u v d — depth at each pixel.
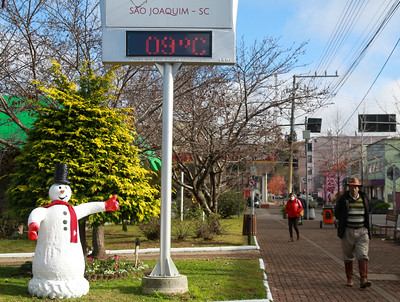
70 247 7.26
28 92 12.93
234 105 16.23
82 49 13.65
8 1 12.70
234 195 34.06
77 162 8.72
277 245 16.39
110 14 8.44
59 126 8.92
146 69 13.81
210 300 7.21
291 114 17.16
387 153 53.31
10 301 6.83
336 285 8.91
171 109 8.34
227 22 8.48
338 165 55.88
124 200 9.13
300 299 7.70
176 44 8.40
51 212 7.27
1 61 13.13
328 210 26.66
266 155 18.28
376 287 8.70
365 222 8.72
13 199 9.15
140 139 14.53
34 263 7.25
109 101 14.44
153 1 8.47
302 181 77.00
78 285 7.25
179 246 15.41
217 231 19.14
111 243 16.59
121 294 7.48
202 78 15.31
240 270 10.29
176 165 19.38
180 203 24.33
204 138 17.30
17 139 15.93
